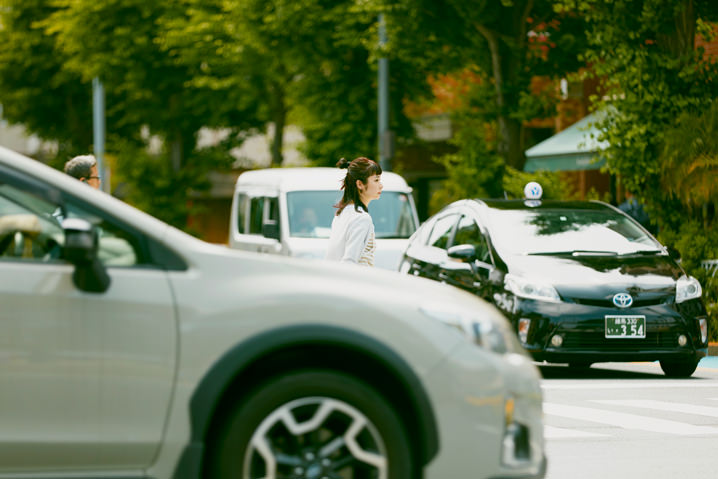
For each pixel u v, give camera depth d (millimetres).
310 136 47969
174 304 7953
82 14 60688
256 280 8109
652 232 32656
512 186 34594
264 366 8195
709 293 26281
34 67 74312
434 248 21828
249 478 8023
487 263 19859
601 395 17750
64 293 7863
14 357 7797
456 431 8086
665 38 30266
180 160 68688
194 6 54875
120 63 61562
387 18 36656
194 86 61812
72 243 7656
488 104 37781
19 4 71938
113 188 67875
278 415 8031
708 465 12305
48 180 8078
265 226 27031
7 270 7875
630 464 12320
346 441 8109
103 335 7867
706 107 29203
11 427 7812
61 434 7852
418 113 51969
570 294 18719
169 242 8125
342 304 8047
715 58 29922
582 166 35062
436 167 64062
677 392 18125
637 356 18812
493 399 8156
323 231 27281
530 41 39094
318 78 47656
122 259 8062
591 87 46125
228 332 7941
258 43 48312
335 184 28109
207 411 7902
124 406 7883
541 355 18562
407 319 8094
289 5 44938
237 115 66688
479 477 8125
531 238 20109
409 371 8016
